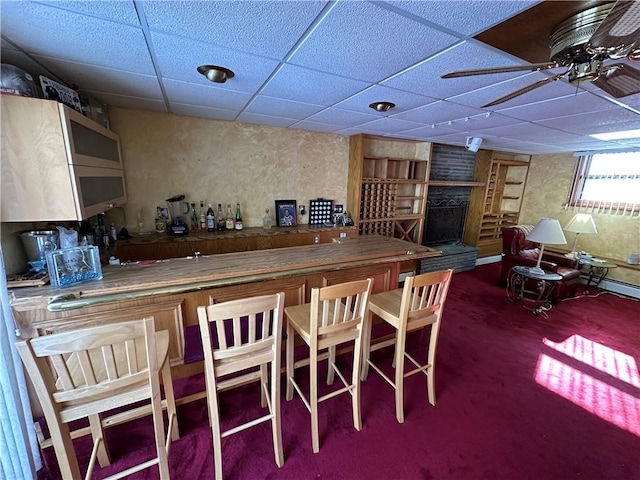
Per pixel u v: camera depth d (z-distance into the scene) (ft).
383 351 8.82
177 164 10.47
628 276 14.42
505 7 3.59
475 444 5.72
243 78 6.25
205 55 5.12
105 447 5.00
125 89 7.15
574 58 4.11
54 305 4.65
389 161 14.99
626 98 6.75
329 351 7.09
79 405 3.80
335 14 3.80
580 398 7.07
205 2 3.53
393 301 7.06
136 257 9.12
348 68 5.61
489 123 10.01
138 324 3.71
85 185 5.81
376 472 5.12
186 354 5.79
